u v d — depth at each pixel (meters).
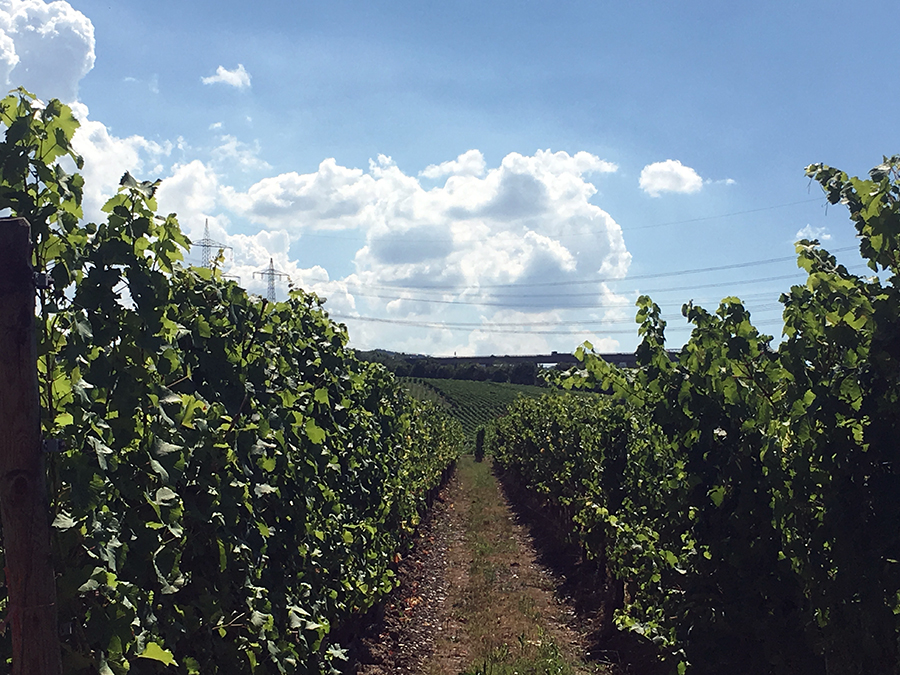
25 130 2.25
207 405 3.37
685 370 4.40
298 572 4.59
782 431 3.57
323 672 4.71
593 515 8.65
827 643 3.19
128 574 2.54
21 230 1.75
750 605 3.99
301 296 6.30
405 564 11.20
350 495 6.53
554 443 13.08
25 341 1.77
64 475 2.14
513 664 6.64
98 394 2.44
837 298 3.13
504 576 10.84
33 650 1.79
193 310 3.69
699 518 4.36
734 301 4.20
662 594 5.07
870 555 2.89
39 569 1.79
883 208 2.88
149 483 2.76
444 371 82.88
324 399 4.94
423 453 14.65
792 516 3.39
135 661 2.65
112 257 2.58
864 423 2.98
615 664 6.90
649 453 5.96
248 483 3.77
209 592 3.21
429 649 7.46
